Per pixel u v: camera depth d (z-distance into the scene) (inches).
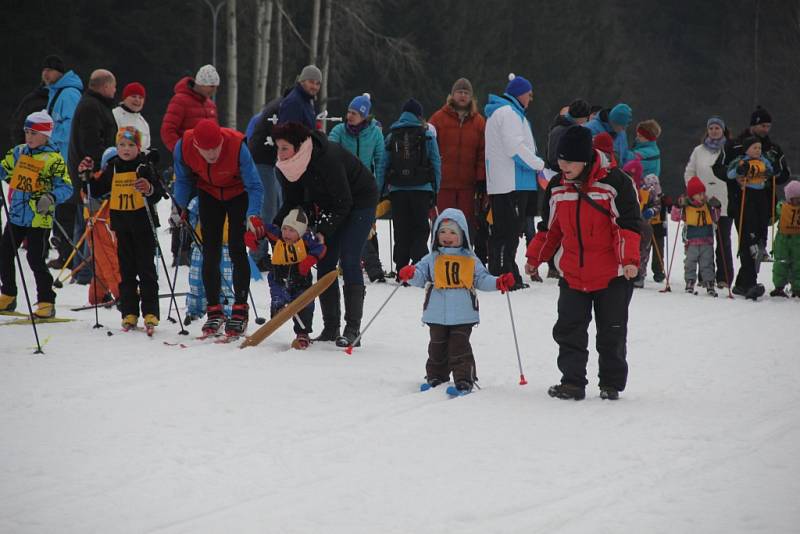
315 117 787.4
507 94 884.0
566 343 480.7
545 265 1097.4
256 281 880.3
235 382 494.6
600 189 469.4
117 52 2923.2
